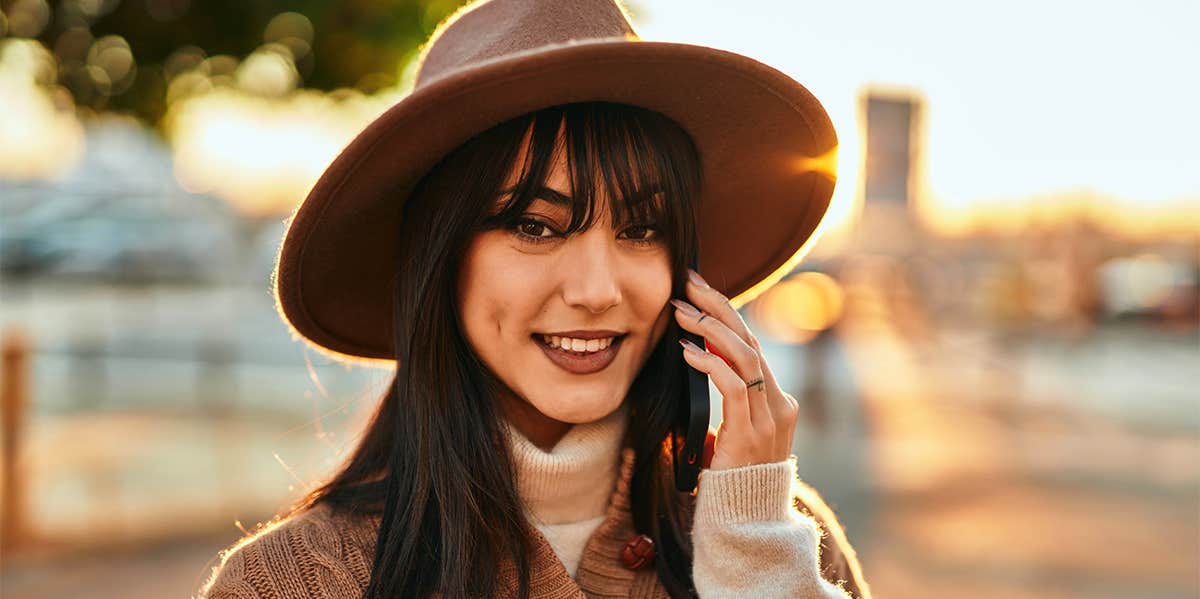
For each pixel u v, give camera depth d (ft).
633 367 5.35
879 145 54.75
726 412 5.34
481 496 5.07
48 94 16.43
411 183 5.24
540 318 5.07
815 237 6.41
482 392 5.24
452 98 4.74
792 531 5.25
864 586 6.43
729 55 4.94
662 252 5.29
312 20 16.38
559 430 5.60
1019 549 20.29
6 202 90.17
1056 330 71.92
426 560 4.96
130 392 36.32
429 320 5.16
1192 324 74.28
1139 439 33.47
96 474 23.91
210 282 87.30
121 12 15.89
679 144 5.32
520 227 5.05
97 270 87.20
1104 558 19.71
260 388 36.99
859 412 36.47
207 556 18.21
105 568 17.35
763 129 5.55
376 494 5.24
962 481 26.14
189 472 24.16
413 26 16.94
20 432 18.74
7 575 16.87
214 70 16.96
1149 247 87.51
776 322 60.90
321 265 5.57
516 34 5.14
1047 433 33.96
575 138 4.99
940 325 76.38
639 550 5.41
